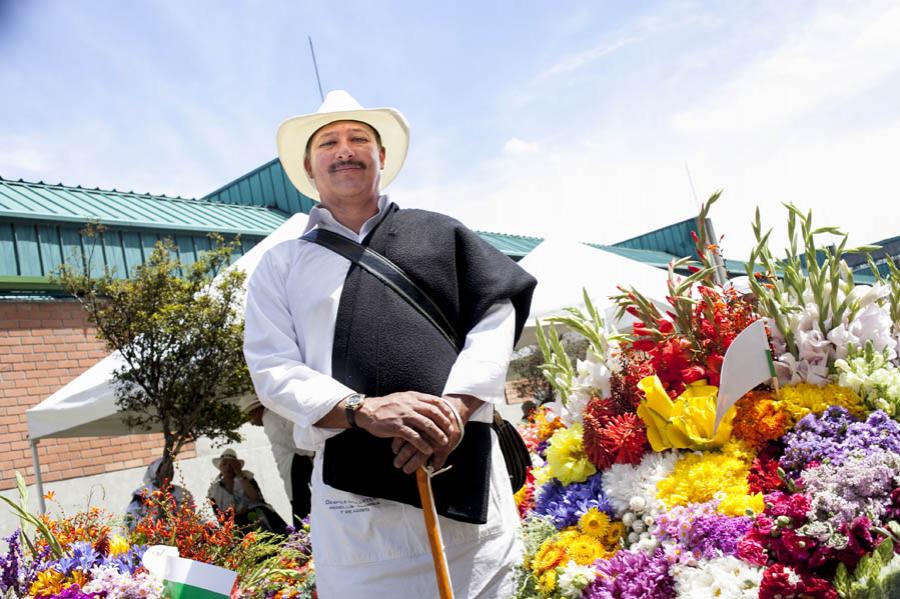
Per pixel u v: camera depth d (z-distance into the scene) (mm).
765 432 2277
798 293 2537
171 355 6020
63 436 6887
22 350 8328
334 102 2426
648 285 7090
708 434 2338
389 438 1910
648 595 2018
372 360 1961
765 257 2605
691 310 2588
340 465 1909
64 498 8172
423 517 1926
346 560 1932
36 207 9477
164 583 2566
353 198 2178
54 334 8586
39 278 8547
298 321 2076
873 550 1875
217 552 3439
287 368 1979
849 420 2256
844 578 1860
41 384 8367
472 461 1955
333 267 2082
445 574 1791
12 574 2746
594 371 2643
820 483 2010
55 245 9203
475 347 1985
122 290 6133
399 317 2000
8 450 7992
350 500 1942
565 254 7492
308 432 1952
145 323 5953
